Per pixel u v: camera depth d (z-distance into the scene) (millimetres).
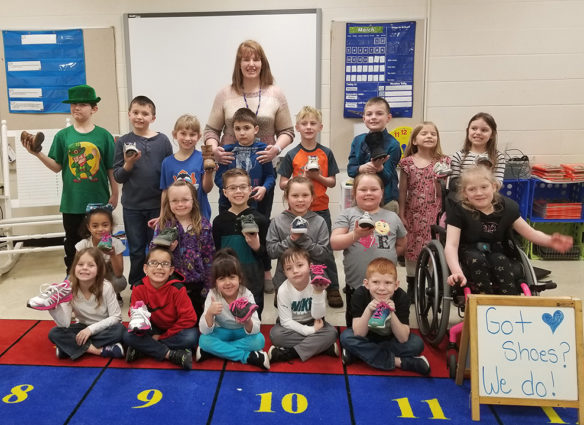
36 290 3447
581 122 4199
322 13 4133
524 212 4059
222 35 4180
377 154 2938
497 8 4051
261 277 2797
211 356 2461
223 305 2395
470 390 2184
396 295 2396
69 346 2428
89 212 2975
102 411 2021
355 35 4129
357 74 4191
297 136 4309
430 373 2307
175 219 2729
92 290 2475
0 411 2018
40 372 2320
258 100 3295
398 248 2785
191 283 2705
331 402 2084
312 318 2494
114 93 4293
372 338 2400
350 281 2701
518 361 2008
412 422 1959
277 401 2090
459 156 3395
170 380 2252
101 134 3334
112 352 2445
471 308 2047
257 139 3193
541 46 4090
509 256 2576
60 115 4324
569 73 4121
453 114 4223
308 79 4227
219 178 3166
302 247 2645
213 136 3363
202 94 4281
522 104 4191
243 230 2562
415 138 3260
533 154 4266
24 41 4215
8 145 4301
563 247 2424
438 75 4168
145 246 3211
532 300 2039
